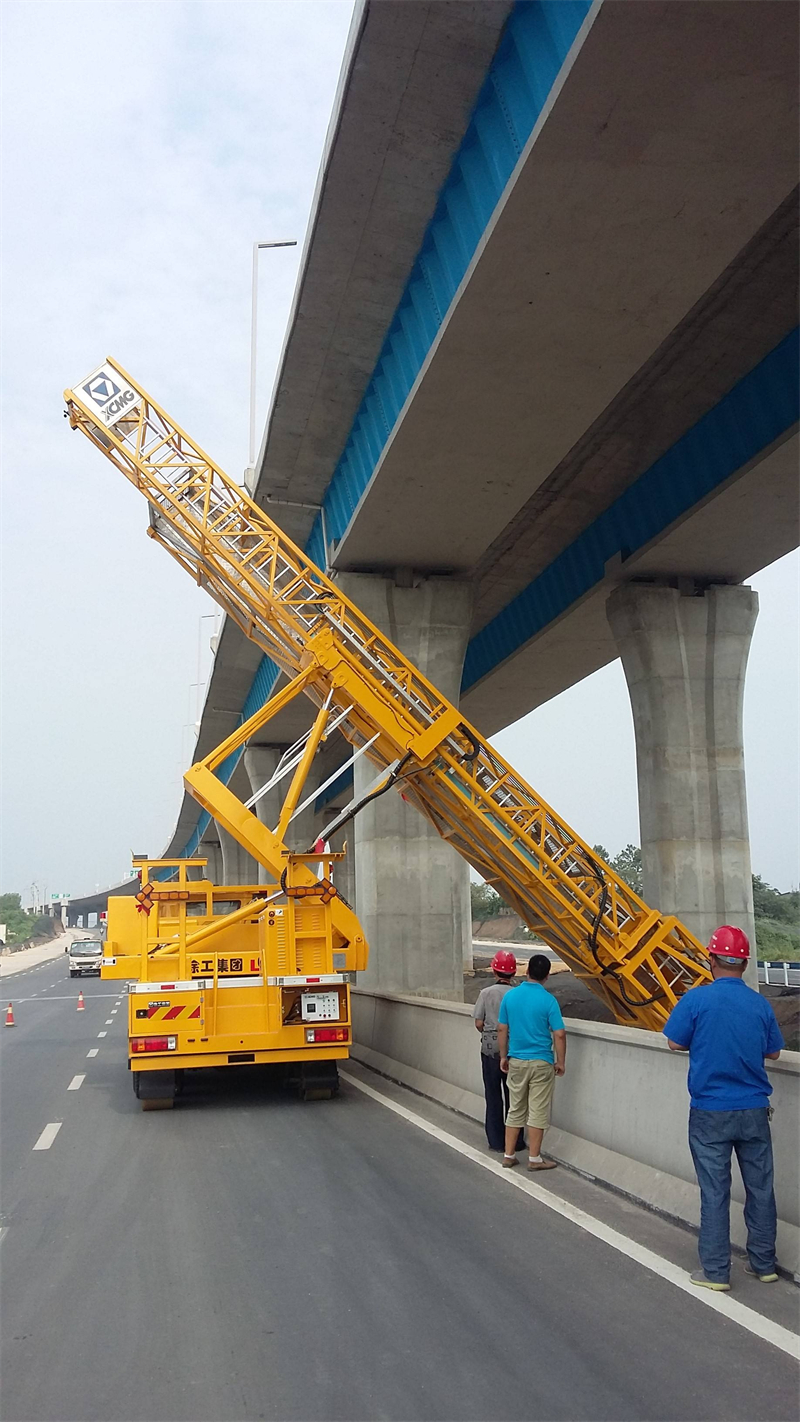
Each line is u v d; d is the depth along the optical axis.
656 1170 8.38
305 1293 6.51
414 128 13.20
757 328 17.11
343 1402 4.98
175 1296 6.55
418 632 23.48
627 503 23.11
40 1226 8.32
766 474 18.58
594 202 11.55
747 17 9.06
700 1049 6.53
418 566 23.62
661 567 23.56
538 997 9.70
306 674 15.70
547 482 22.72
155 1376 5.35
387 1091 14.88
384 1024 17.44
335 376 19.23
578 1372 5.23
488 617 33.69
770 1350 5.43
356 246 15.57
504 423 16.78
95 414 17.41
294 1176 9.71
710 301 16.34
